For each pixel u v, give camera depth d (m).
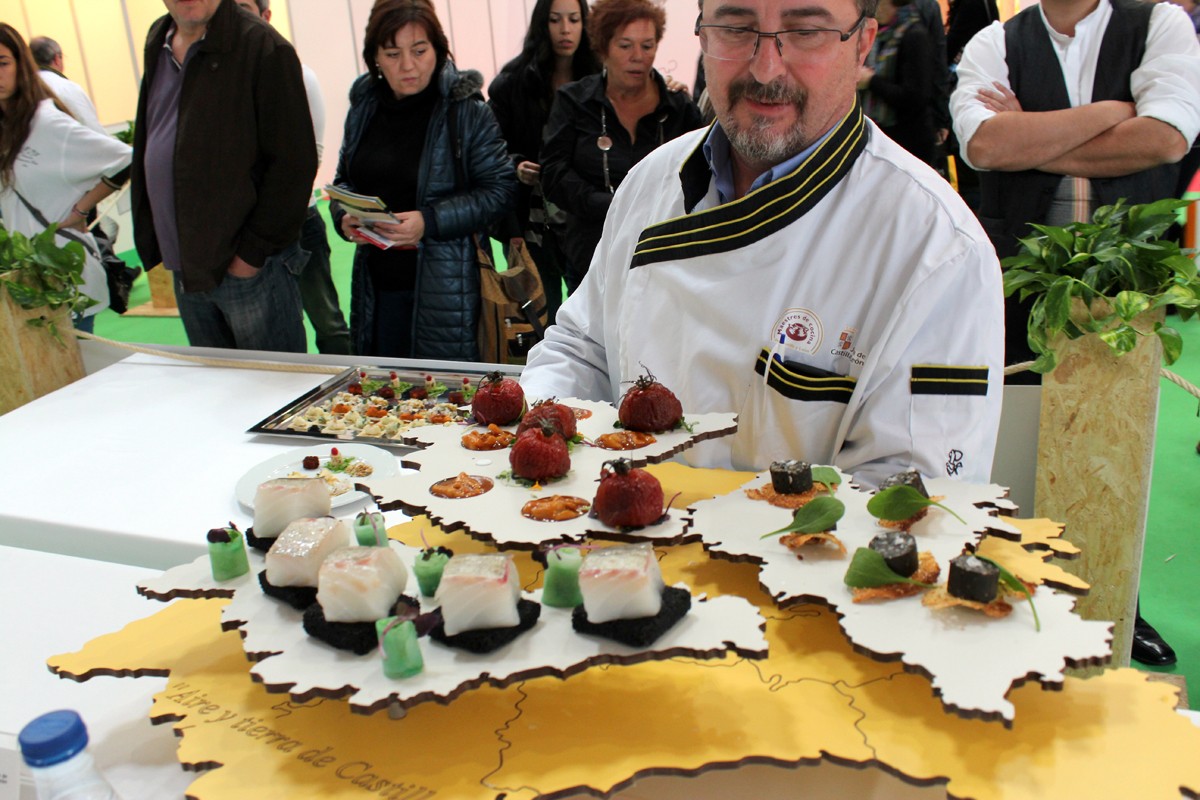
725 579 1.27
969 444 1.41
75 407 2.47
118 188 3.62
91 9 7.12
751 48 1.41
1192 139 2.36
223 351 2.83
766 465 1.57
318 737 1.04
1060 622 1.01
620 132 3.27
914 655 0.97
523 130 3.81
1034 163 2.44
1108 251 1.85
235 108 2.79
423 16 2.93
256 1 3.68
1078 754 0.93
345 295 6.52
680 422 1.44
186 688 1.12
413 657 0.98
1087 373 1.89
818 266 1.51
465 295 3.14
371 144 3.14
